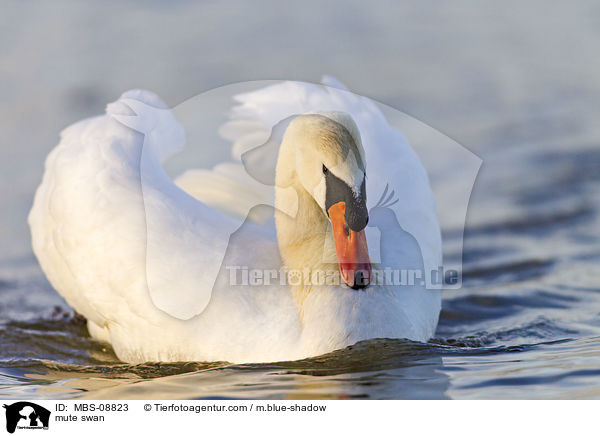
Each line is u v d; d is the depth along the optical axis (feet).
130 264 34.96
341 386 29.35
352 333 31.81
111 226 35.76
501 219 52.31
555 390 28.19
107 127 38.93
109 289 35.68
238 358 33.53
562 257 46.50
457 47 87.25
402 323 32.48
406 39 89.40
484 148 63.87
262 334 33.37
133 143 38.17
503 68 81.35
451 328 38.24
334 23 94.02
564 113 70.08
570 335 35.68
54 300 46.09
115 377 33.55
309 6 99.35
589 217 51.70
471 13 96.89
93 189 36.81
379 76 80.23
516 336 35.86
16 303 45.39
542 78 78.28
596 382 28.63
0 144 68.23
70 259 36.99
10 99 76.43
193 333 34.22
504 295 42.04
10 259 51.55
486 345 34.47
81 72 81.15
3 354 37.58
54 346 39.09
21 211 57.52
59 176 38.37
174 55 84.94
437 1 100.89
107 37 89.66
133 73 80.69
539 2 99.04
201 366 33.96
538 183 57.16
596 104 71.87
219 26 92.79
